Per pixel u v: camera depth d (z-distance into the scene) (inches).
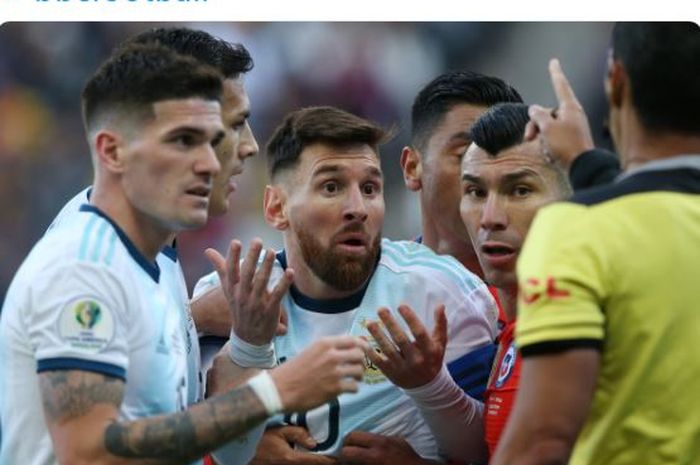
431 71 2059.5
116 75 576.1
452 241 754.8
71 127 1971.0
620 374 488.4
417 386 619.2
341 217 647.8
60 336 544.4
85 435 534.9
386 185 1852.9
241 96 670.5
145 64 572.4
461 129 741.3
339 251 650.8
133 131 571.2
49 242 574.9
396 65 2023.9
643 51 495.2
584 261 482.3
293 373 546.6
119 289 558.6
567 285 478.3
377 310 610.5
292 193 660.1
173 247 644.1
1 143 1937.7
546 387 474.9
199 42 673.6
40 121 1961.1
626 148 511.2
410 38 2041.1
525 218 621.9
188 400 632.4
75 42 1995.6
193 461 547.5
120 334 553.0
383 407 657.0
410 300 665.6
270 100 1956.2
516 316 644.1
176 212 571.8
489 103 746.8
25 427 568.1
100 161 584.7
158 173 569.3
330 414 658.2
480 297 678.5
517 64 2100.1
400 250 689.0
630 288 483.5
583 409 474.9
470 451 647.1
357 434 648.4
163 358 578.2
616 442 492.4
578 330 474.9
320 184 649.6
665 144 502.9
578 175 538.0
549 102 2100.1
